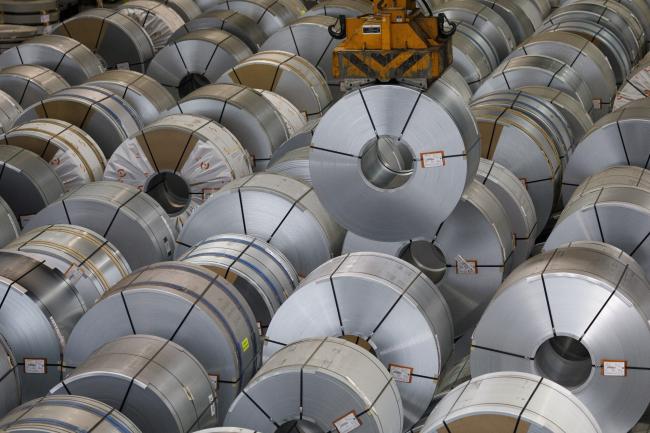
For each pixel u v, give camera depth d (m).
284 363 16.12
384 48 18.86
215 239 20.92
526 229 22.92
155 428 16.22
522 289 17.25
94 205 22.38
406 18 18.75
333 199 20.41
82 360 18.42
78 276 19.83
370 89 19.12
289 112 30.44
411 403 18.19
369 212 20.25
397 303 17.72
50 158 25.91
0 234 22.91
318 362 15.99
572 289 16.95
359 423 15.65
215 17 38.50
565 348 18.77
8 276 18.94
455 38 35.09
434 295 18.50
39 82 32.25
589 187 21.86
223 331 17.84
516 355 17.50
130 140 25.12
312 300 18.08
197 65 34.62
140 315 17.95
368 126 19.45
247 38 38.50
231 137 25.98
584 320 16.91
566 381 17.83
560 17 38.53
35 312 18.81
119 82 30.91
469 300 21.16
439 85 19.53
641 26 40.72
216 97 27.64
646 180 21.59
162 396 16.06
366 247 21.14
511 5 41.84
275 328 18.39
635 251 19.62
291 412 15.96
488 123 25.03
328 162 20.03
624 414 17.17
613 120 23.64
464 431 14.30
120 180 25.47
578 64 31.91
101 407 15.31
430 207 19.80
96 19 37.97
